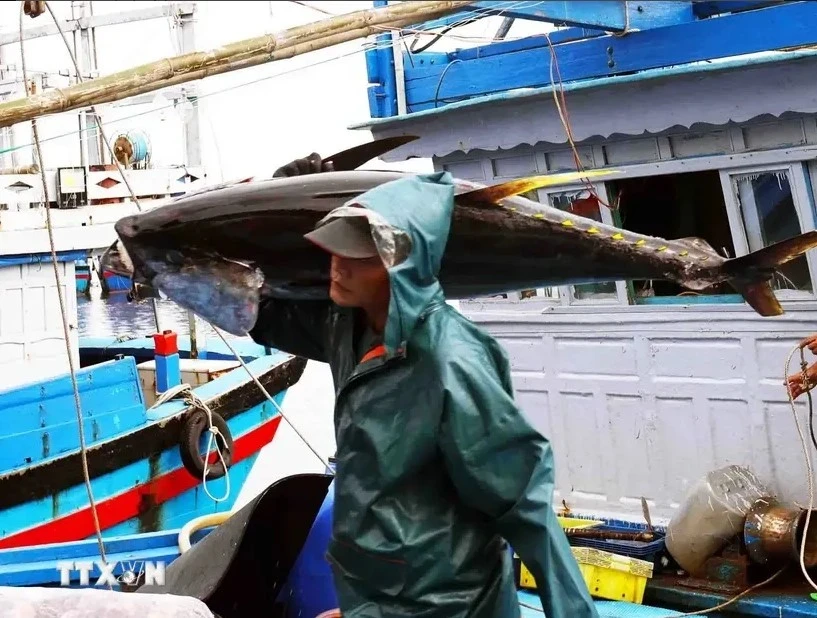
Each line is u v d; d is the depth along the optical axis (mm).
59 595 3475
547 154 5992
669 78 5273
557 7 5156
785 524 5113
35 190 9227
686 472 5855
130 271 3787
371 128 6438
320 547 4352
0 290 8703
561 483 6348
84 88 3373
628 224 6109
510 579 3271
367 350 3303
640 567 5395
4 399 8023
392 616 3133
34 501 8195
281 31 3564
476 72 6191
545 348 6301
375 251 3000
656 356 5875
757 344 5512
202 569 4516
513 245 3609
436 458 3076
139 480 8977
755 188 5406
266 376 10414
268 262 3654
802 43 4973
